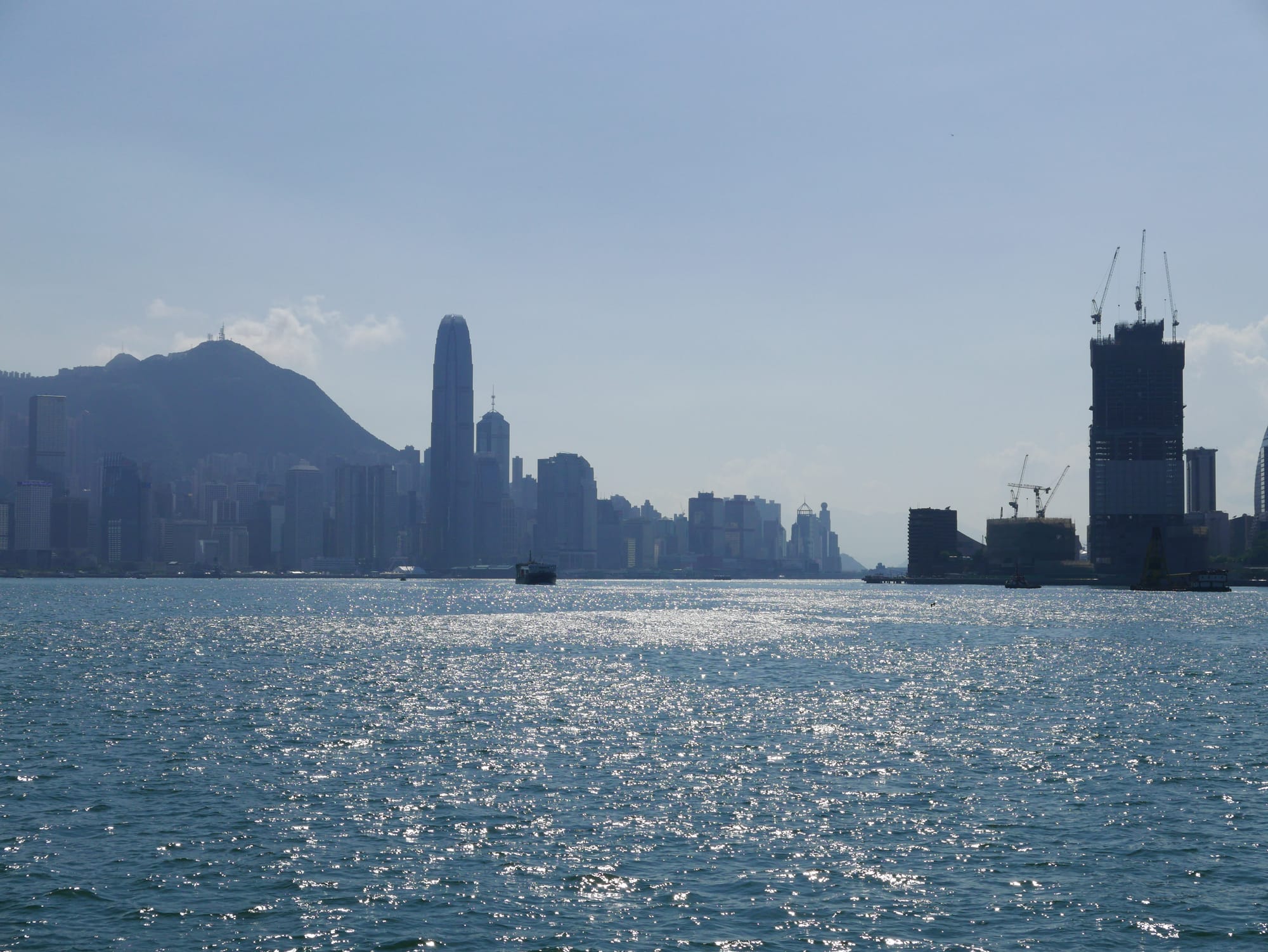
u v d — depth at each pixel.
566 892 48.28
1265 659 162.38
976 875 50.78
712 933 43.81
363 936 43.44
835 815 61.03
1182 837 56.97
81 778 69.50
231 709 100.94
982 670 144.38
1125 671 143.62
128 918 45.12
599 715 98.81
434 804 63.28
